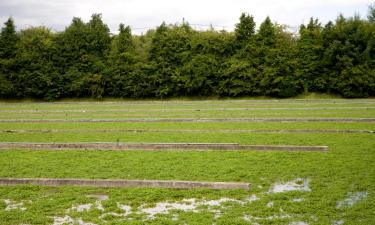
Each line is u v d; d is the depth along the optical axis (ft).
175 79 190.19
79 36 197.88
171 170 51.57
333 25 186.91
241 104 141.79
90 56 196.85
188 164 54.29
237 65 186.60
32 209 39.45
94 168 53.83
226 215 36.55
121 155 60.90
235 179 47.24
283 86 183.01
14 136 80.28
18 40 198.49
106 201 40.96
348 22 185.26
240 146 63.05
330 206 37.91
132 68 193.06
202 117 102.01
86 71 196.34
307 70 183.52
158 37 194.70
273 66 184.65
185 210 38.37
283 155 58.13
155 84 193.16
